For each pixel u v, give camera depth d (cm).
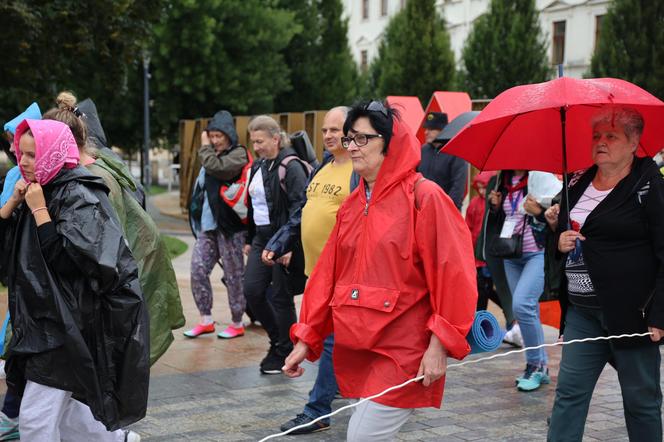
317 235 527
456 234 324
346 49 4381
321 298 353
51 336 339
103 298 346
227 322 840
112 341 347
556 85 405
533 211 539
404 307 327
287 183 626
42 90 1539
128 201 455
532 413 550
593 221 386
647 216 377
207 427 512
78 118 412
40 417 343
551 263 412
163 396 578
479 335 334
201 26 3284
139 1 1528
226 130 746
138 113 3819
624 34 2822
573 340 397
